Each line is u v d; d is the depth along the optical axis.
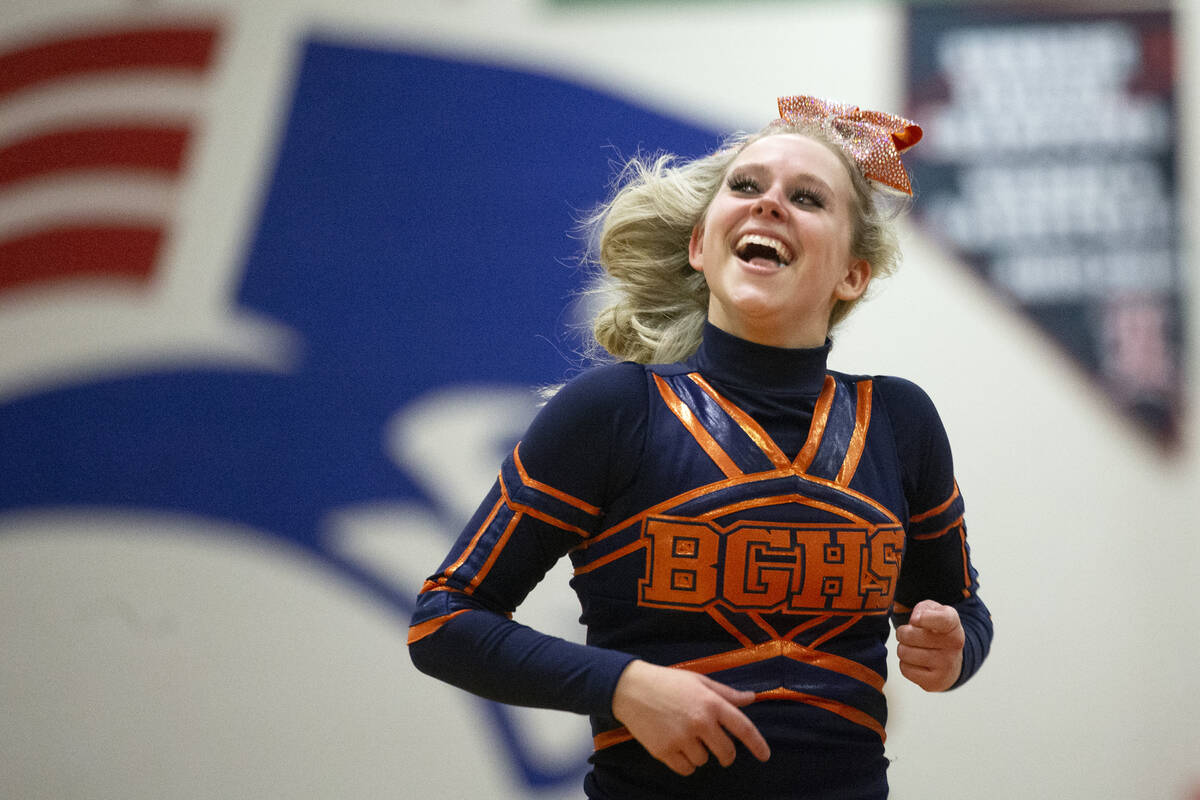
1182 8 9.20
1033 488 8.90
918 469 3.67
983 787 8.61
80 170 9.84
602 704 2.95
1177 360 8.91
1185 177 9.06
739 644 3.18
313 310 9.48
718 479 3.25
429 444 9.27
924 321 9.13
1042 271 9.09
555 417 3.39
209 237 9.66
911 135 3.96
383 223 9.56
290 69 9.84
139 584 9.28
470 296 9.42
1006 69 9.32
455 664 3.18
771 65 9.57
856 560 3.26
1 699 9.19
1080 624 8.73
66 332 9.62
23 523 9.38
